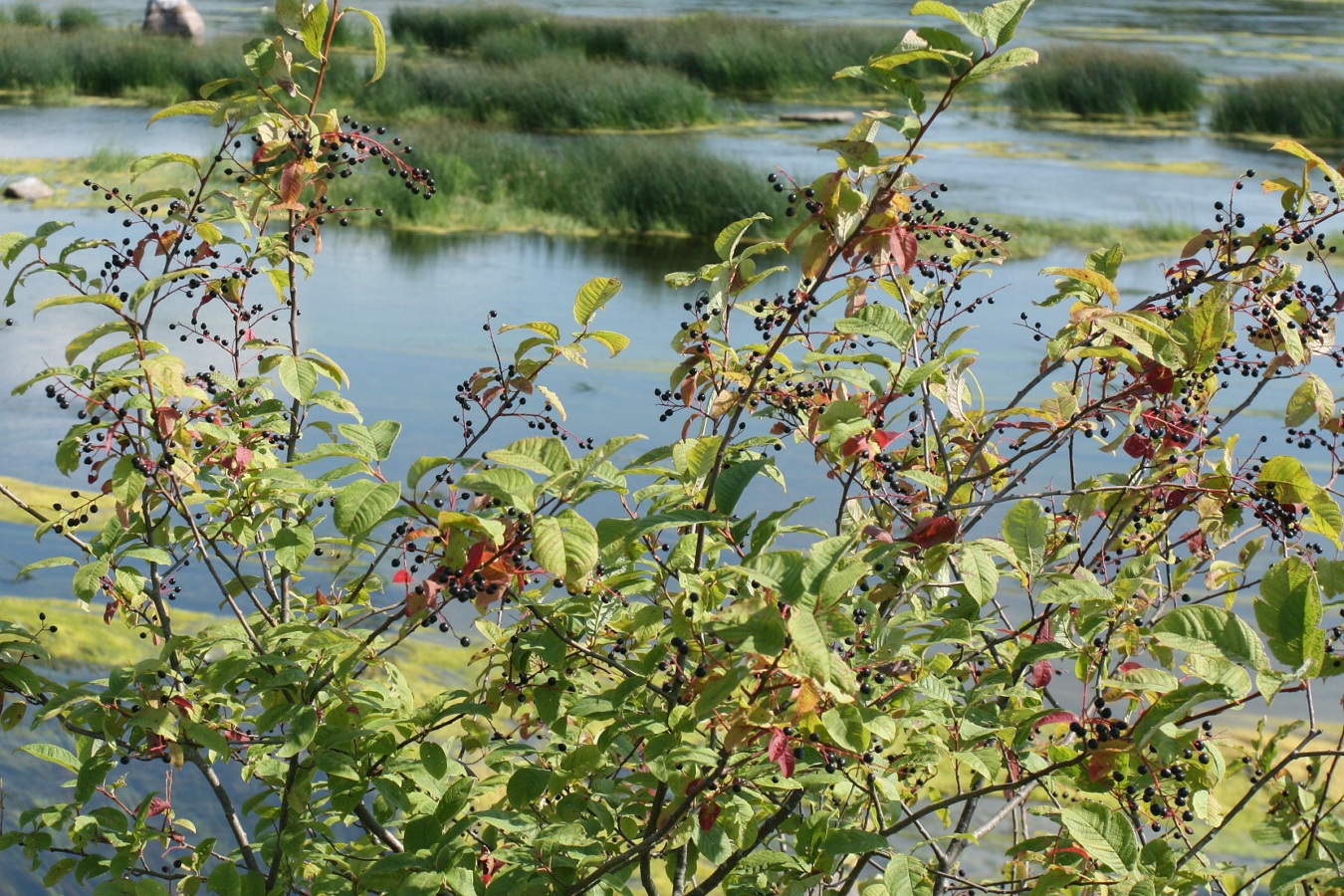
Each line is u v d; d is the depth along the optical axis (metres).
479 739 2.88
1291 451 8.94
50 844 2.91
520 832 2.68
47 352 11.38
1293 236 2.83
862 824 2.78
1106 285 2.65
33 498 8.14
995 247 3.05
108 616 3.00
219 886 2.67
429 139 21.77
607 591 2.57
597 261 16.50
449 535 2.22
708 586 2.39
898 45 2.19
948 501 2.65
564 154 21.53
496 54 33.22
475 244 17.34
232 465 2.91
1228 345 3.06
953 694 2.53
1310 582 1.93
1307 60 36.34
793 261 16.61
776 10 47.97
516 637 2.62
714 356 2.74
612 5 49.38
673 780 2.46
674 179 19.09
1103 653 2.75
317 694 2.62
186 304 12.70
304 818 2.71
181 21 35.97
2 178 19.27
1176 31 43.00
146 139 23.44
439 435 9.41
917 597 2.99
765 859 2.49
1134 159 23.62
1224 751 3.05
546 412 2.82
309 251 16.23
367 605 3.08
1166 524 3.08
